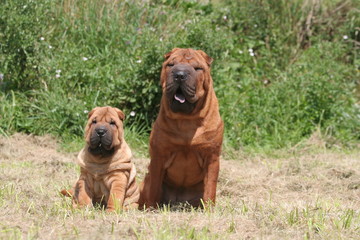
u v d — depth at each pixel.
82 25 16.83
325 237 6.23
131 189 8.50
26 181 9.69
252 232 6.38
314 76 16.16
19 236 5.86
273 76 17.75
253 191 10.45
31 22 14.30
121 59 15.45
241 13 19.61
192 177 8.43
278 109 15.62
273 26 19.39
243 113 15.34
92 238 5.79
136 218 6.85
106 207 8.27
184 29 17.36
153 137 8.16
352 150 14.69
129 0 17.89
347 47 19.14
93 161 8.04
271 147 14.59
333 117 15.74
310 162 12.75
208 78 8.06
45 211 7.07
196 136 7.96
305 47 19.56
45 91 14.30
